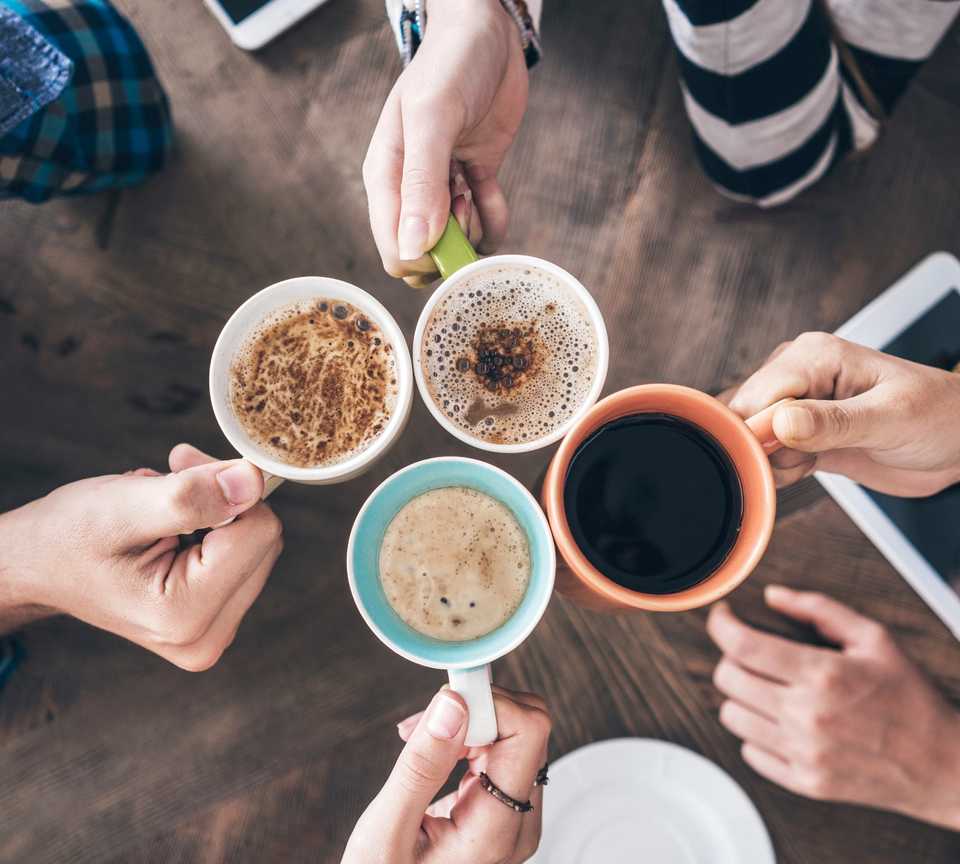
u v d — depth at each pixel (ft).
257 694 1.93
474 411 1.45
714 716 1.90
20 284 1.99
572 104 2.02
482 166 1.74
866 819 1.89
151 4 2.04
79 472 1.94
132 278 1.99
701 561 1.43
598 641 1.92
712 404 1.30
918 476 1.76
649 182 2.01
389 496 1.41
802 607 1.89
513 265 1.41
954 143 2.02
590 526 1.45
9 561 1.55
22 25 1.50
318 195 2.00
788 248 2.00
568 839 1.81
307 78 2.03
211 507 1.43
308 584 1.93
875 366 1.52
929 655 1.90
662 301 1.98
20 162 1.64
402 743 1.91
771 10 1.56
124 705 1.93
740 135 1.80
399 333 1.44
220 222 2.00
